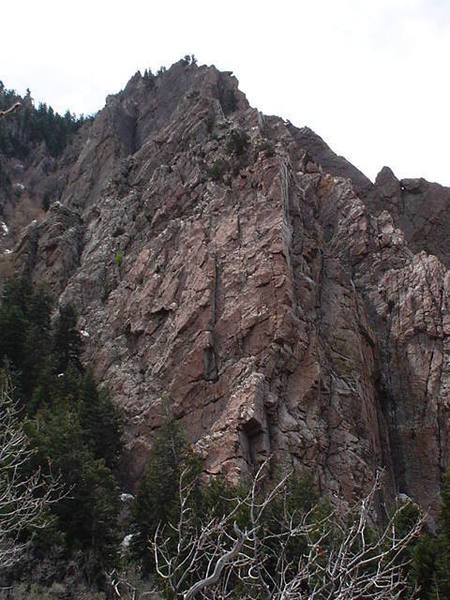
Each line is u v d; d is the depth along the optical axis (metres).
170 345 50.72
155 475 35.00
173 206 64.44
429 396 50.06
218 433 41.72
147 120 95.75
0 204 94.50
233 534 25.03
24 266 69.69
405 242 61.75
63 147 115.62
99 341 56.50
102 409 44.59
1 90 134.50
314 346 47.69
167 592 10.52
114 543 31.41
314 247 55.78
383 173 74.81
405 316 54.53
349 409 46.34
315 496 31.50
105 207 73.81
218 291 51.94
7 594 24.05
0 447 19.19
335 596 9.89
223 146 68.06
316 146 78.88
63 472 30.94
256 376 44.38
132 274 60.28
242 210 56.97
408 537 10.80
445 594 25.05
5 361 42.81
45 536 27.11
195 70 99.75
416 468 47.47
